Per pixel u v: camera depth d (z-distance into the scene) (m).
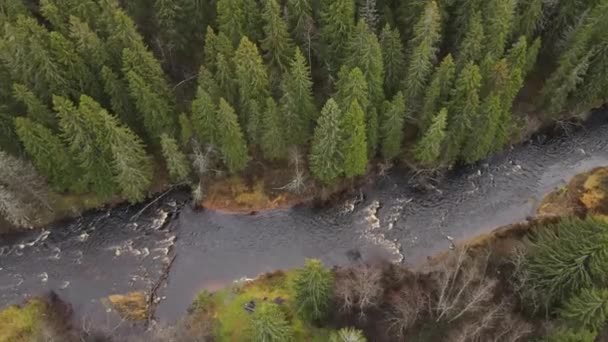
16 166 53.81
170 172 60.31
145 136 60.75
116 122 53.09
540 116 66.69
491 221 62.47
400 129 58.78
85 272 59.75
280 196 63.41
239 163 60.69
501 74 55.59
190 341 53.19
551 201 63.28
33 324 55.56
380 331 48.75
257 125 57.41
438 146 58.44
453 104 57.22
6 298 57.75
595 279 44.09
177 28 60.66
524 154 67.19
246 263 60.25
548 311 46.88
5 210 56.66
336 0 54.69
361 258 60.28
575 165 66.31
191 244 61.72
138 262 60.50
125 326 55.72
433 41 57.06
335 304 50.34
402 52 59.81
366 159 59.28
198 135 58.50
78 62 54.25
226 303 56.41
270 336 44.25
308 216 63.19
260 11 60.91
